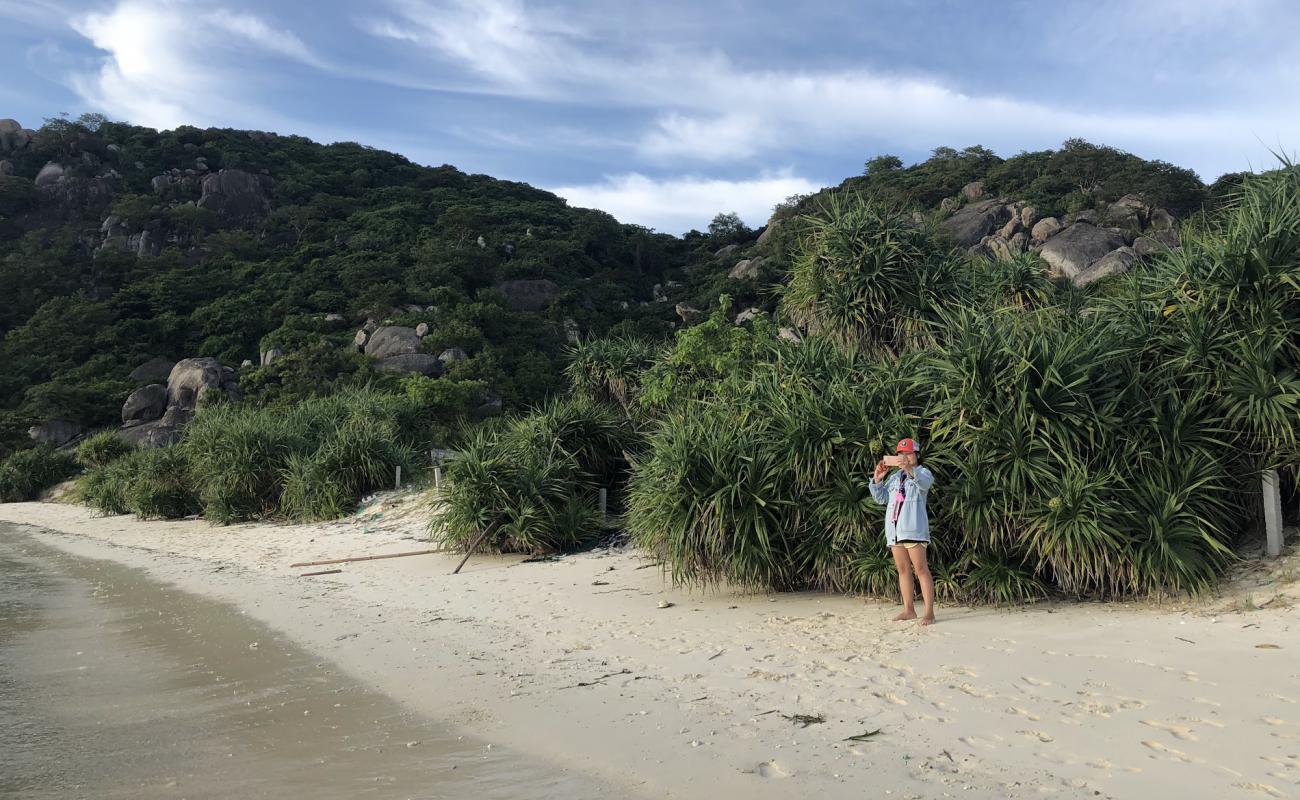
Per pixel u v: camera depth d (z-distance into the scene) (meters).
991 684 4.87
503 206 122.94
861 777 3.69
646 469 9.48
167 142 115.19
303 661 6.82
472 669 6.22
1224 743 3.73
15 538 22.02
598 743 4.38
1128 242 66.75
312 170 125.31
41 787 4.03
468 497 12.37
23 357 68.25
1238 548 6.86
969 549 7.20
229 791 3.88
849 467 7.77
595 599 8.77
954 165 97.00
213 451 21.53
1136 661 5.02
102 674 6.62
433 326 69.31
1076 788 3.41
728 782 3.73
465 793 3.74
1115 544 6.39
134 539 19.53
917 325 10.53
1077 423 6.81
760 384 9.52
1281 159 7.93
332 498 18.81
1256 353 6.80
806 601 7.82
